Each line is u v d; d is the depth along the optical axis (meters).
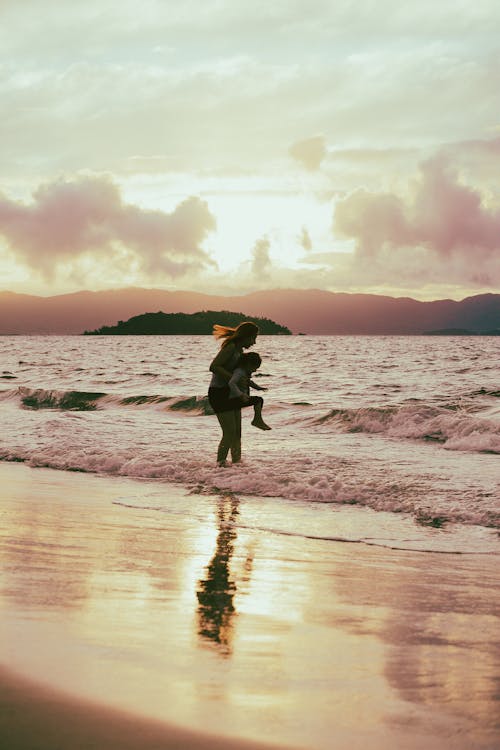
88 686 2.31
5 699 2.14
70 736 1.92
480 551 5.54
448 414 15.33
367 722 2.22
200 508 7.22
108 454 10.58
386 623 3.48
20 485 8.41
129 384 33.97
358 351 88.56
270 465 9.63
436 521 6.69
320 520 6.73
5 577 3.94
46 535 5.39
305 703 2.35
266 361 59.50
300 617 3.52
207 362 59.88
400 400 24.12
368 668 2.78
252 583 4.23
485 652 3.06
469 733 2.17
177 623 3.26
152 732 1.99
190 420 16.69
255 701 2.33
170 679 2.47
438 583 4.45
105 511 6.80
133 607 3.48
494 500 7.45
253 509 7.24
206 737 1.99
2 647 2.67
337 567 4.84
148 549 5.09
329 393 28.23
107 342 171.12
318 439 13.63
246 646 2.98
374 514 7.08
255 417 9.63
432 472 9.24
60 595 3.61
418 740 2.10
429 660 2.92
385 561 5.12
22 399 23.59
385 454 11.44
